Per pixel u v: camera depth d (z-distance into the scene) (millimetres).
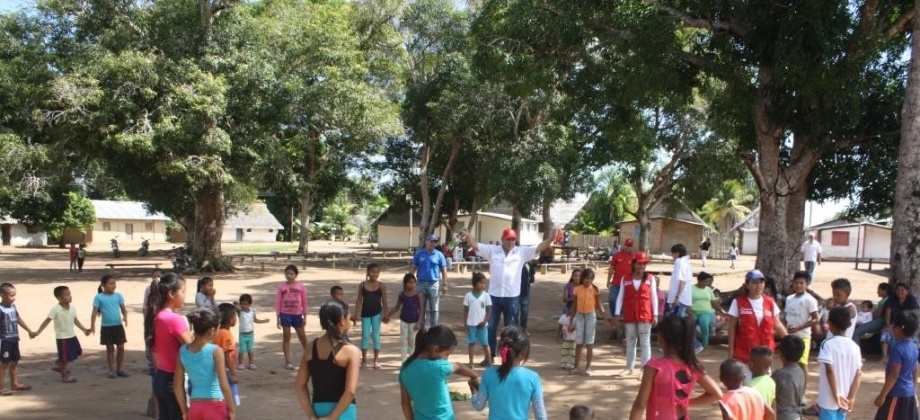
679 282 9781
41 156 22312
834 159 15406
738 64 12922
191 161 22266
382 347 11680
